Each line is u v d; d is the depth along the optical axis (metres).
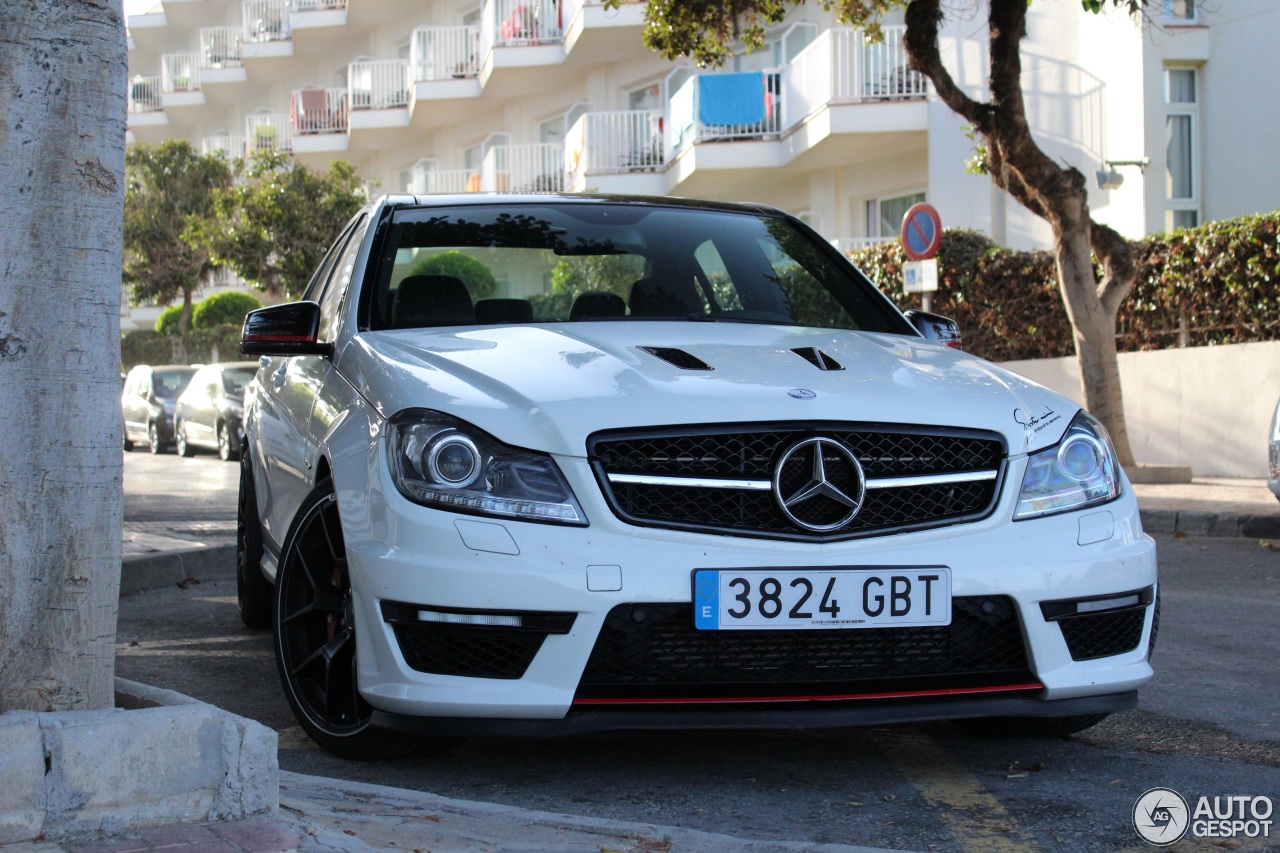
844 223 21.66
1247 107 15.80
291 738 3.98
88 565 2.68
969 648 3.40
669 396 3.38
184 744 2.59
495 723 3.21
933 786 3.50
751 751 3.83
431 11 36.19
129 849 2.44
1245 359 12.55
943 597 3.32
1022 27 11.81
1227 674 4.96
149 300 43.41
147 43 50.38
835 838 3.07
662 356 3.71
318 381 4.32
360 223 5.07
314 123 37.78
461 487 3.27
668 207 5.09
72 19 2.68
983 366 4.00
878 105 18.84
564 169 27.17
